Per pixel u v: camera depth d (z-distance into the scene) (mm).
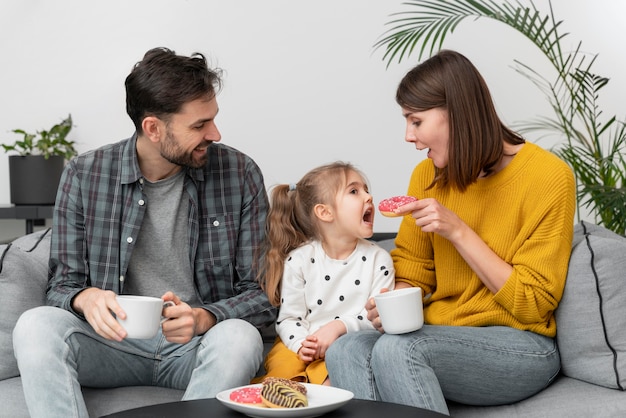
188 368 1953
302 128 3207
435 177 1996
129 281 2088
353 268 2111
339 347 1784
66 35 3254
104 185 2070
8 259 2062
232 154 2189
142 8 3230
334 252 2143
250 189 2176
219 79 2027
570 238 1897
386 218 3148
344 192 2102
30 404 1665
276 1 3191
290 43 3197
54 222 2066
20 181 3062
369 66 3174
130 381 1997
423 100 1873
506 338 1812
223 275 2137
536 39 2844
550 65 3115
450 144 1859
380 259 2115
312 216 2135
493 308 1899
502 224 1898
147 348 1990
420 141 1907
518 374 1786
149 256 2084
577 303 1861
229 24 3211
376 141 3182
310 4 3184
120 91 3258
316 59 3189
